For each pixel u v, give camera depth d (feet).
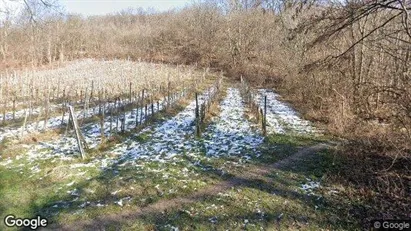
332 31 29.17
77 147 33.83
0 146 33.24
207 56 137.39
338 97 45.27
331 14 29.19
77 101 59.06
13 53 126.41
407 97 26.99
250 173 27.32
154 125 43.16
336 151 29.55
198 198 23.12
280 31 86.99
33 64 115.44
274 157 30.86
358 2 28.68
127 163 29.68
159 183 25.45
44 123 40.91
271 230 19.19
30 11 49.47
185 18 158.61
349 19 29.12
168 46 154.51
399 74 32.42
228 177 26.68
